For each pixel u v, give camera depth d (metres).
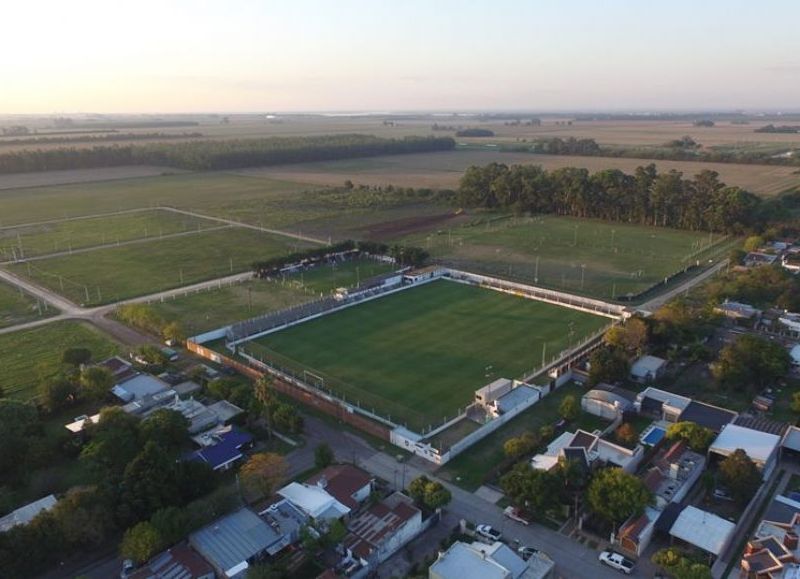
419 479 71.25
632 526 65.00
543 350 113.00
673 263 171.62
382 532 64.69
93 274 161.25
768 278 141.88
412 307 136.25
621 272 163.38
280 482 73.69
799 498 71.88
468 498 73.50
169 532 62.06
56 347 115.38
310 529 64.38
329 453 77.62
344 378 102.81
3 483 74.12
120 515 64.75
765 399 93.62
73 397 94.31
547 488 67.88
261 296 144.88
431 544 66.12
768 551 60.59
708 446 79.00
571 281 155.75
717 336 117.19
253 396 89.56
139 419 84.06
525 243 196.50
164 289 149.50
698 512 67.50
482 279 153.88
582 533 67.31
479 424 89.19
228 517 66.44
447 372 105.06
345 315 131.25
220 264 171.12
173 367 107.62
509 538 66.50
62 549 61.97
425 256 169.62
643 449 80.94
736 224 198.00
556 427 88.25
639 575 61.19
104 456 72.94
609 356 100.44
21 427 77.56
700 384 100.56
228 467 78.75
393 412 92.38
